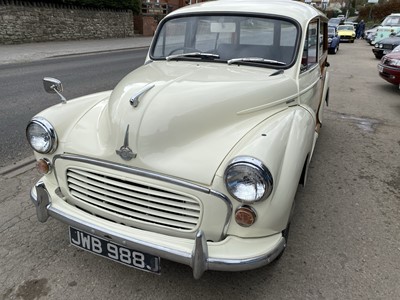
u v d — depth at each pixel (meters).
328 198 3.73
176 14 3.61
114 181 2.26
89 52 16.17
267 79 2.75
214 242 2.10
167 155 2.19
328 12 60.59
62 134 2.53
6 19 16.47
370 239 3.05
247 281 2.56
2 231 3.01
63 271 2.60
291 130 2.38
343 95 8.84
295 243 2.97
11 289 2.42
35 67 11.49
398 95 8.93
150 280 2.55
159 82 2.56
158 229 2.20
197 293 2.44
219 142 2.24
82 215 2.35
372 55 18.00
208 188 2.05
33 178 3.93
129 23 25.00
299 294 2.45
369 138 5.70
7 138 5.09
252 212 2.03
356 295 2.44
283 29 3.18
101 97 3.06
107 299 2.37
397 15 21.14
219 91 2.47
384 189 3.96
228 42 3.31
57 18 19.03
